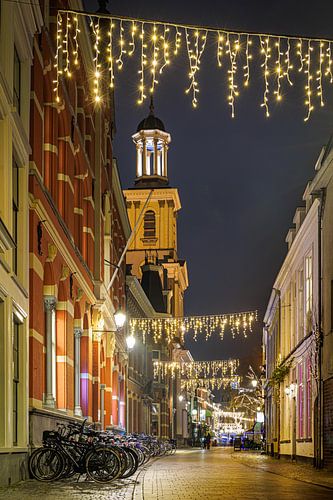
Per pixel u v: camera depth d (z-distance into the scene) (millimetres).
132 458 17781
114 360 37562
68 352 21922
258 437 65562
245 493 14328
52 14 20750
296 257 33188
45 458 15969
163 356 67250
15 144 15414
